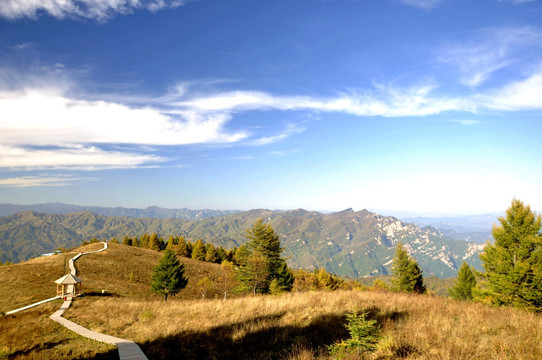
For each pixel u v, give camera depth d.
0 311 27.94
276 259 44.84
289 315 15.77
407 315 13.99
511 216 21.59
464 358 8.05
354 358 8.64
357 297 20.27
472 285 40.69
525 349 8.56
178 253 95.12
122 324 18.03
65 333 16.86
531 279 19.47
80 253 70.69
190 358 11.56
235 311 17.97
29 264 55.91
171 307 21.97
